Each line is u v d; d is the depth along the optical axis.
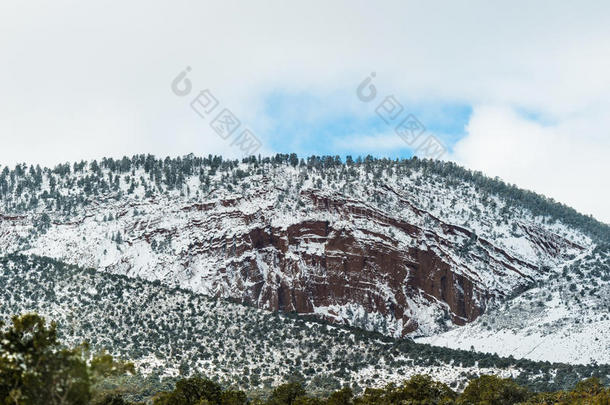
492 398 154.38
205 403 137.12
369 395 162.12
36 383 78.44
